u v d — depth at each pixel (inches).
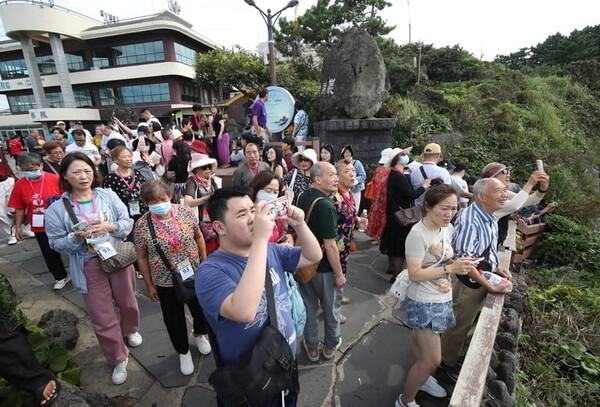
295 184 156.1
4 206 198.8
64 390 79.3
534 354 125.6
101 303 92.4
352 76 276.1
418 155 352.5
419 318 80.5
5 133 1182.9
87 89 1010.1
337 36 714.8
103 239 90.5
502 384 88.8
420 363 81.3
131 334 111.0
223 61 655.8
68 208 90.0
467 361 70.6
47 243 144.3
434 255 81.5
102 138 288.0
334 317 100.5
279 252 63.0
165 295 92.4
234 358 51.7
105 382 97.7
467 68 800.3
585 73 709.9
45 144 173.3
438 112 435.8
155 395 93.0
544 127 447.2
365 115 280.7
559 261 239.9
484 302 91.3
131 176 139.3
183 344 97.0
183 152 167.5
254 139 172.7
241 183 164.1
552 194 339.6
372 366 104.0
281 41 757.9
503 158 384.2
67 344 109.3
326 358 106.3
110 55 964.0
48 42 997.2
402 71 560.7
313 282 96.6
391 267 163.2
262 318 52.7
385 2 693.9
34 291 150.0
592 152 485.1
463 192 162.6
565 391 105.6
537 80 596.1
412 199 145.3
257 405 47.8
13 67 1104.2
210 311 48.6
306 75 775.7
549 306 155.3
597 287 205.5
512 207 119.1
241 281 44.3
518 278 162.4
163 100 975.0
